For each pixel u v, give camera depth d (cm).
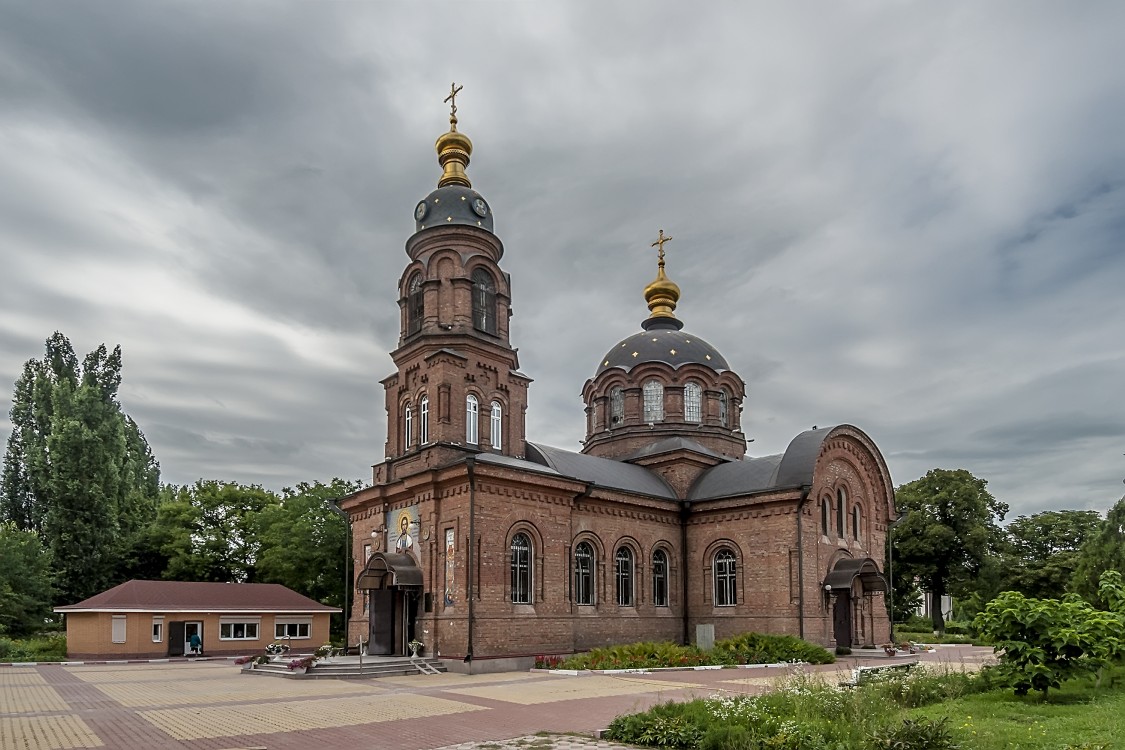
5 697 2591
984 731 1583
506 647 3350
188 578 5975
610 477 4250
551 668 3253
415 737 1722
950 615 8962
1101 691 2227
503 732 1777
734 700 1806
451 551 3422
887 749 1389
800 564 3888
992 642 2195
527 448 4062
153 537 6112
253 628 4906
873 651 3931
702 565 4284
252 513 6106
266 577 5828
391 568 3491
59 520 5841
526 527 3553
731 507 4191
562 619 3600
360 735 1752
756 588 4038
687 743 1575
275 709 2175
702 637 3800
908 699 2089
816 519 4069
